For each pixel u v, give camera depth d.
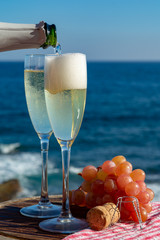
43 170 0.77
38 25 0.73
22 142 7.13
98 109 12.48
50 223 0.68
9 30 0.73
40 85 0.73
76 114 0.66
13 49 0.75
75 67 0.65
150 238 0.63
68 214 0.70
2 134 8.12
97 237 0.63
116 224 0.69
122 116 10.92
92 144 7.20
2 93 16.78
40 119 0.74
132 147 6.97
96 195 0.74
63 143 0.68
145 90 19.06
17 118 10.38
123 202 0.70
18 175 4.53
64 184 0.69
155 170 5.36
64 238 0.62
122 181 0.71
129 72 36.84
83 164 5.56
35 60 0.73
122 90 19.14
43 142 0.76
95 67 51.47
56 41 0.74
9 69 42.81
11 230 0.67
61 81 0.65
